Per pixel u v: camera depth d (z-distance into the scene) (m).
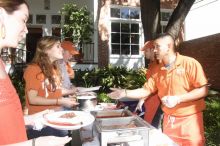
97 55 13.21
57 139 1.51
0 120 1.39
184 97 2.73
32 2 14.42
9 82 1.49
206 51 12.21
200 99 2.92
